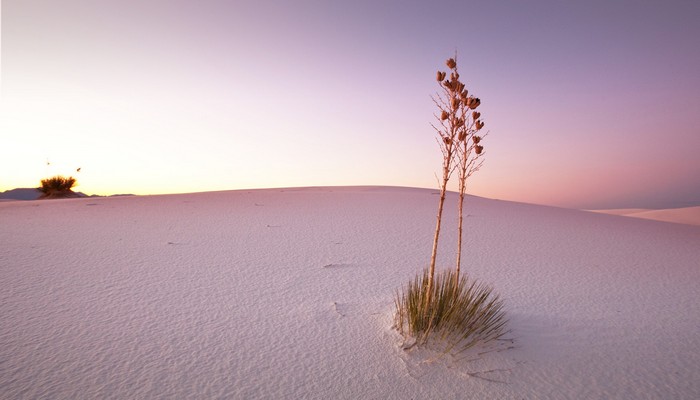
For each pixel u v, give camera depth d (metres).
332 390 2.86
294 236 9.25
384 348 3.52
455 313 3.59
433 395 2.82
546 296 5.32
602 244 9.67
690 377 3.16
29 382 2.85
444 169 3.63
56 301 4.62
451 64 3.54
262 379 2.99
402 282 5.76
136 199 17.25
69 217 11.64
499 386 2.95
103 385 2.85
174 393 2.77
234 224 10.71
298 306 4.64
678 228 14.18
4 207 14.40
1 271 5.79
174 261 6.69
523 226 11.84
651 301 5.26
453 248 8.54
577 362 3.38
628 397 2.84
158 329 3.89
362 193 19.84
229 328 3.96
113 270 6.02
